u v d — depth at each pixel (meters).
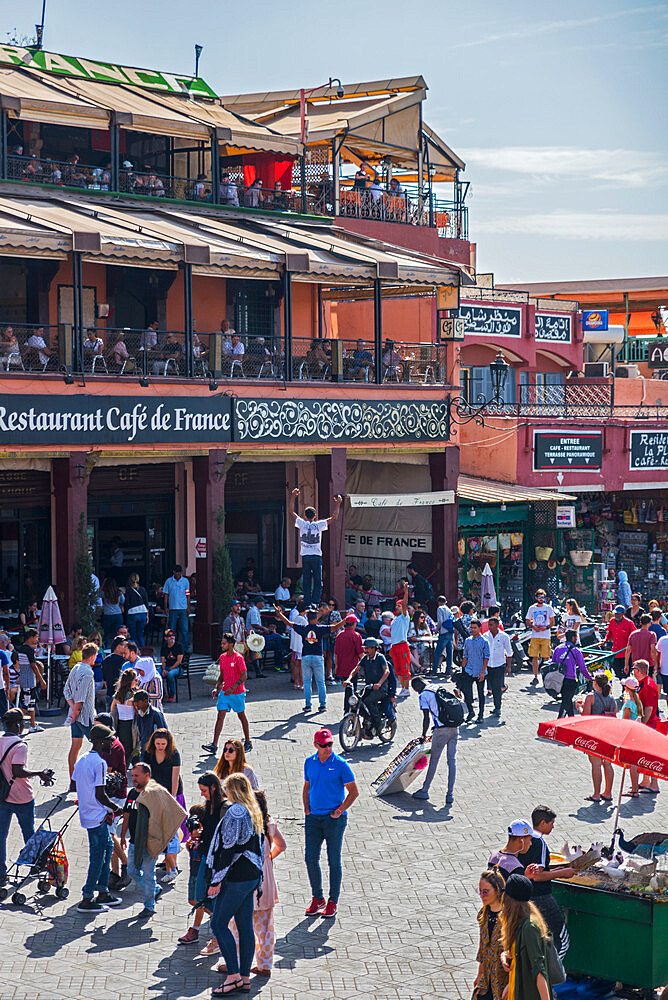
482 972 10.74
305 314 38.00
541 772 21.56
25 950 13.36
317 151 39.75
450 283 35.34
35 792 18.98
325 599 33.00
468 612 28.84
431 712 19.45
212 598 30.30
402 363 35.78
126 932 13.95
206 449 30.20
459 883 15.80
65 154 34.09
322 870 16.23
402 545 37.81
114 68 38.31
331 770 14.57
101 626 28.17
